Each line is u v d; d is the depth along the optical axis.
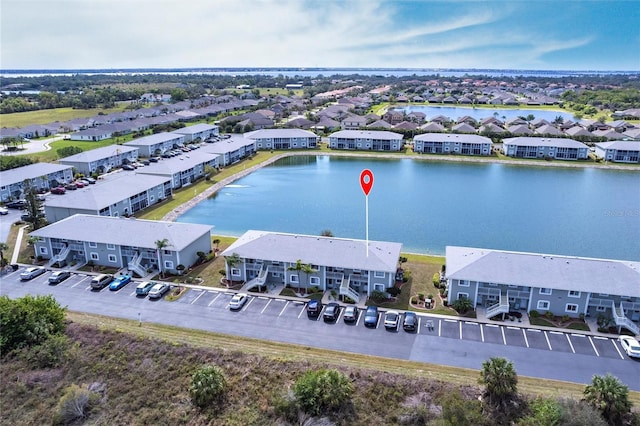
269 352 50.47
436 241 88.12
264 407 42.75
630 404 38.66
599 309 56.75
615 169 142.25
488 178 134.62
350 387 43.38
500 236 90.88
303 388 42.75
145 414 42.69
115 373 47.62
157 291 62.78
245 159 156.75
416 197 116.69
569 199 114.44
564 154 154.38
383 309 59.81
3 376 47.22
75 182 119.94
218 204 111.19
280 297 63.03
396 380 45.19
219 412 42.56
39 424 42.22
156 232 72.06
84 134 180.25
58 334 52.44
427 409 41.53
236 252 66.19
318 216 102.81
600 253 83.12
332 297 62.28
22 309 52.84
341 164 154.12
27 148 165.50
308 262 63.72
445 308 59.88
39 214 86.75
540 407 39.88
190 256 72.06
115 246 71.38
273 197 117.19
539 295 57.62
